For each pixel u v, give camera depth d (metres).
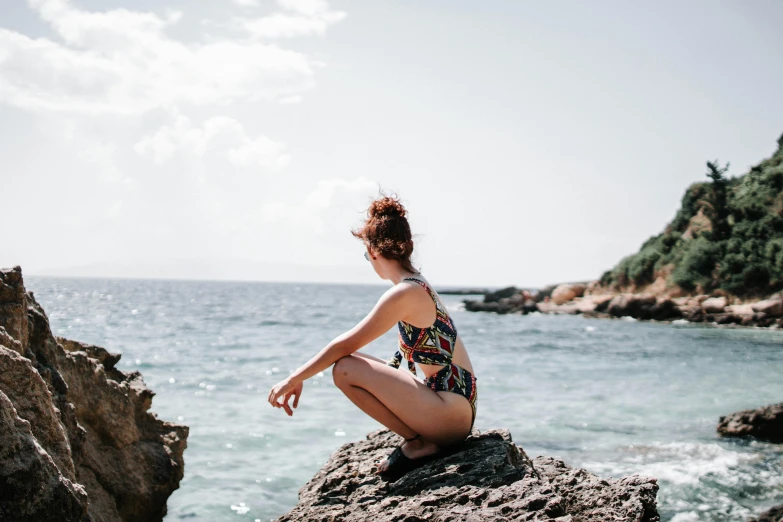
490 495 3.01
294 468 7.98
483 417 11.31
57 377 4.11
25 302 3.96
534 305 56.47
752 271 46.38
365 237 3.55
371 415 3.44
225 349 22.23
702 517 6.43
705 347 26.42
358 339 3.30
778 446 9.28
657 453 8.86
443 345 3.42
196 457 8.34
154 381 14.54
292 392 3.30
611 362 20.64
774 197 51.56
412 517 2.88
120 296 80.19
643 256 57.19
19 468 2.56
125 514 4.62
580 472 3.89
